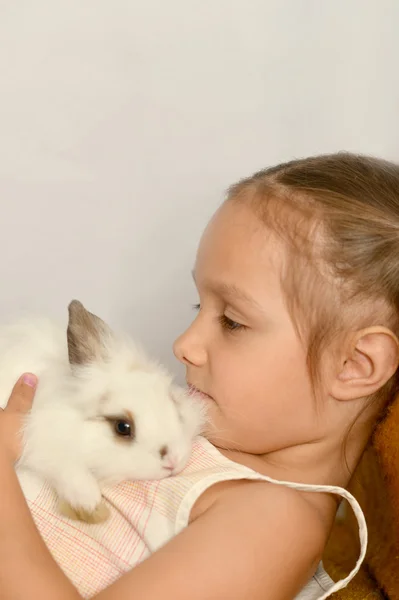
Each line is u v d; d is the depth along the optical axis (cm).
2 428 60
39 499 61
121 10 94
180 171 99
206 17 96
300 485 60
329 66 99
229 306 63
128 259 101
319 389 62
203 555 54
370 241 61
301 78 99
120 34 95
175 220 100
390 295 61
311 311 60
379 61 100
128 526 60
